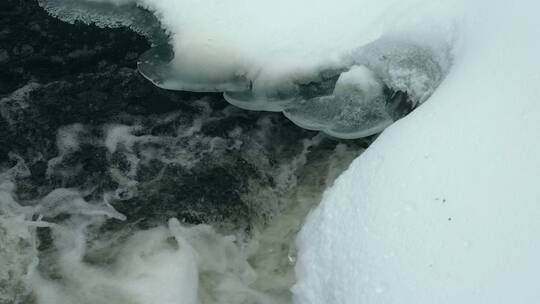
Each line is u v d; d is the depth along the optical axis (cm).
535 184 369
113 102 541
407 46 487
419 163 395
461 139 398
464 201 373
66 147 517
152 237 466
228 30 530
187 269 448
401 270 362
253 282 446
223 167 512
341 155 515
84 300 428
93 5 582
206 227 477
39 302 426
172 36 546
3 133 520
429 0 491
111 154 515
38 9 587
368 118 497
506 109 402
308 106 515
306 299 399
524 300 336
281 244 467
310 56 509
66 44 569
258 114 541
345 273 380
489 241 357
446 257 358
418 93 478
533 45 426
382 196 390
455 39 468
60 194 489
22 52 564
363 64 502
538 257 346
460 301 344
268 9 532
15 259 447
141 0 566
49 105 537
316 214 421
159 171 509
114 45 568
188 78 530
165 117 537
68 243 459
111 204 487
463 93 420
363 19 510
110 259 451
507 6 450
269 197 496
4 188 489
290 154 521
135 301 429
